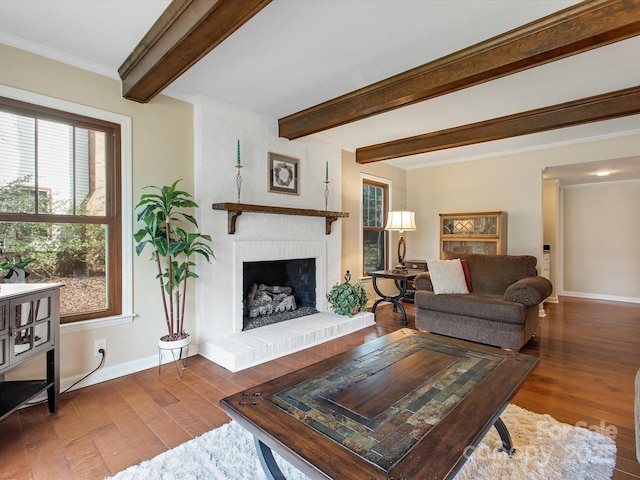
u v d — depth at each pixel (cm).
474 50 229
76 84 247
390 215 476
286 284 445
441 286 380
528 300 324
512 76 268
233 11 166
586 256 643
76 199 252
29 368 229
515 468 161
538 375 274
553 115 332
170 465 165
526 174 490
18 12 193
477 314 342
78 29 210
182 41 189
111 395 238
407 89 267
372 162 504
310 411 131
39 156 236
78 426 200
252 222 354
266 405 136
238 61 248
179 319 297
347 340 363
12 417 210
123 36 218
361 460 102
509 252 504
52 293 210
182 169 306
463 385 154
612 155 424
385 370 172
